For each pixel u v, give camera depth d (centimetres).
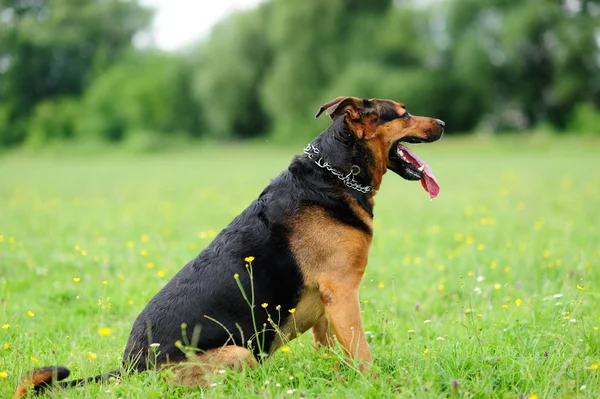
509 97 5097
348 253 457
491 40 4900
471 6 4834
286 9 4884
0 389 422
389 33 4784
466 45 4756
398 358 465
